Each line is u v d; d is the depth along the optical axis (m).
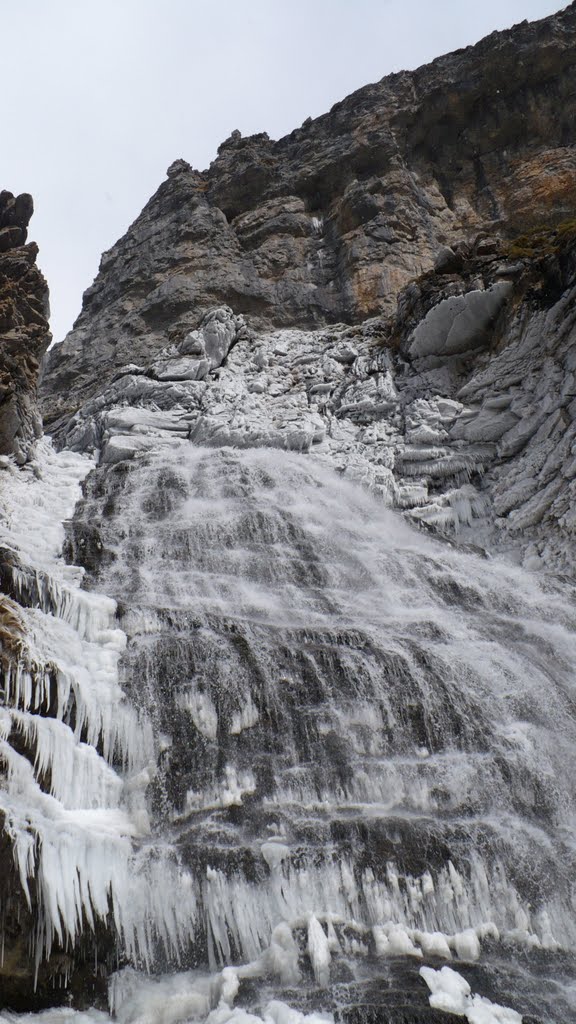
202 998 5.39
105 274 28.12
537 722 8.27
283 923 5.84
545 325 14.07
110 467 14.37
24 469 13.26
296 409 16.03
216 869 6.03
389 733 7.56
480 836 6.68
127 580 10.40
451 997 5.25
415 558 11.67
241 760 7.00
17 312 14.37
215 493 13.16
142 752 6.98
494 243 16.52
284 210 25.66
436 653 8.77
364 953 5.76
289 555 11.49
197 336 17.91
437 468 13.76
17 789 6.03
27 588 8.31
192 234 25.55
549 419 13.22
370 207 23.92
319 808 6.73
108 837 5.98
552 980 5.72
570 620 10.42
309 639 8.55
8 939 5.32
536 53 25.20
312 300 23.00
